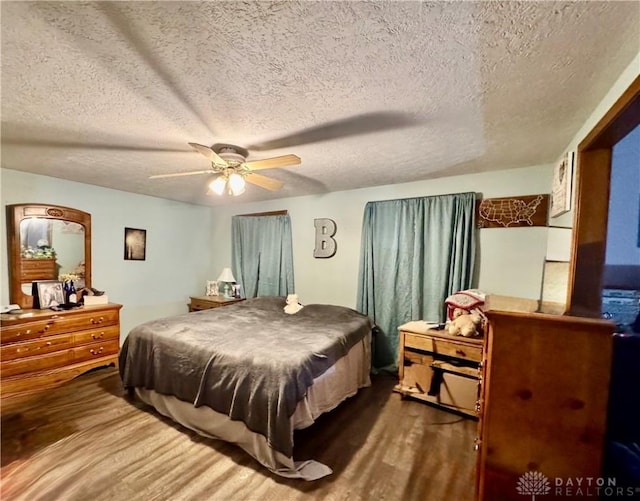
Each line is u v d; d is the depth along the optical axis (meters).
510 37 1.08
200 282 4.93
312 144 2.17
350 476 1.72
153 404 2.40
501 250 2.82
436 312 3.06
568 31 1.04
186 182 3.41
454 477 1.72
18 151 2.36
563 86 1.38
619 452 0.92
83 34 1.09
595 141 1.51
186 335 2.37
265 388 1.81
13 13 0.99
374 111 1.68
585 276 1.60
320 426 2.25
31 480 1.66
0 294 2.95
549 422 0.95
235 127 1.89
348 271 3.71
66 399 2.60
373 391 2.87
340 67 1.28
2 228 2.95
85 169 2.89
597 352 0.91
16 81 1.40
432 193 3.16
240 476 1.71
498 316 1.00
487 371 1.06
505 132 1.93
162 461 1.83
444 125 1.84
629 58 1.17
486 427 1.03
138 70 1.31
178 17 1.01
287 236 4.16
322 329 2.62
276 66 1.28
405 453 1.94
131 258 4.00
